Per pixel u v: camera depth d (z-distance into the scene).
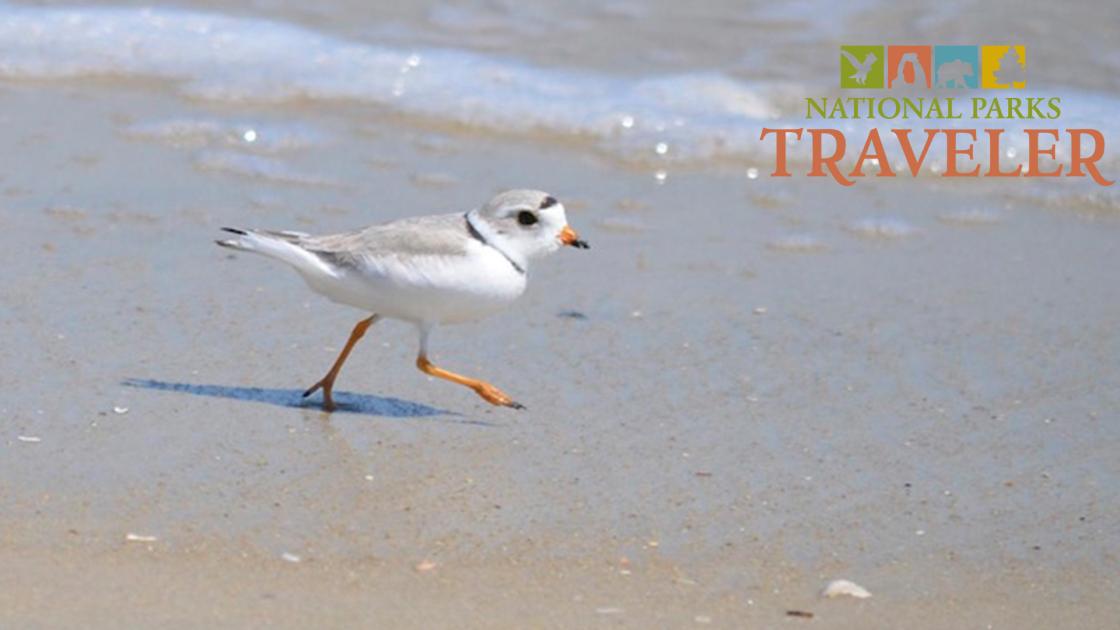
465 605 13.26
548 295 21.59
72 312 19.81
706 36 32.75
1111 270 23.17
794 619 13.31
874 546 14.89
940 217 25.45
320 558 14.06
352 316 20.34
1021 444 17.34
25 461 15.75
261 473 15.78
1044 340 20.42
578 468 16.31
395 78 30.62
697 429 17.47
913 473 16.52
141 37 32.19
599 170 27.11
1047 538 15.17
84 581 13.30
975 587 14.14
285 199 24.61
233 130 27.70
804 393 18.58
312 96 29.89
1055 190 26.52
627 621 13.10
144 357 18.59
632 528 15.02
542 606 13.33
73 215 23.30
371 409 17.61
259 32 32.62
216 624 12.56
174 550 14.05
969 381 19.09
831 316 21.11
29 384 17.62
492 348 19.67
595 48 32.19
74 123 27.86
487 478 15.98
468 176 26.28
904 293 22.06
